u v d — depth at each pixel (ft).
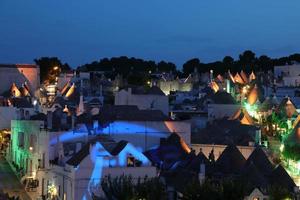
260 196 237.25
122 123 291.58
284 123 433.48
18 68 601.21
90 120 298.35
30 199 267.18
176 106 506.48
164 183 237.45
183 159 278.05
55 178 258.78
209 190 206.28
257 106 513.04
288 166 331.98
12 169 337.52
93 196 229.45
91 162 236.22
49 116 302.86
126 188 211.20
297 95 594.65
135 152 243.81
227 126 360.07
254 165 253.24
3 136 400.06
